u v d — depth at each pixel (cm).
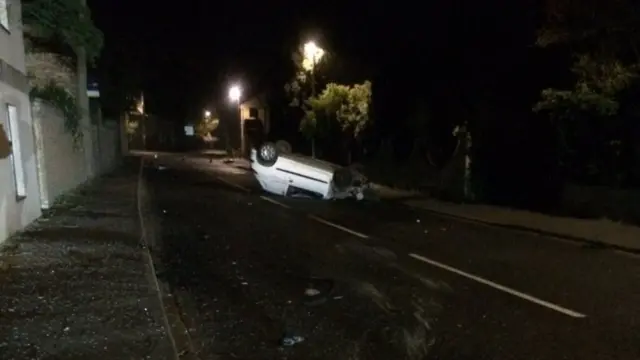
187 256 1059
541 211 1777
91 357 541
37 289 761
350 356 593
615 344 633
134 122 7106
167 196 2066
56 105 1689
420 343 633
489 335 660
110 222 1322
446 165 2275
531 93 1945
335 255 1097
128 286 788
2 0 1142
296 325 688
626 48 1438
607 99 1402
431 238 1313
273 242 1216
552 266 1030
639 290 862
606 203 1548
